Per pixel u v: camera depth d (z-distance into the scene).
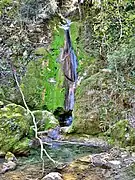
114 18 6.27
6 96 6.44
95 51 6.51
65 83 6.41
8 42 6.92
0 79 6.62
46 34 7.02
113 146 5.05
